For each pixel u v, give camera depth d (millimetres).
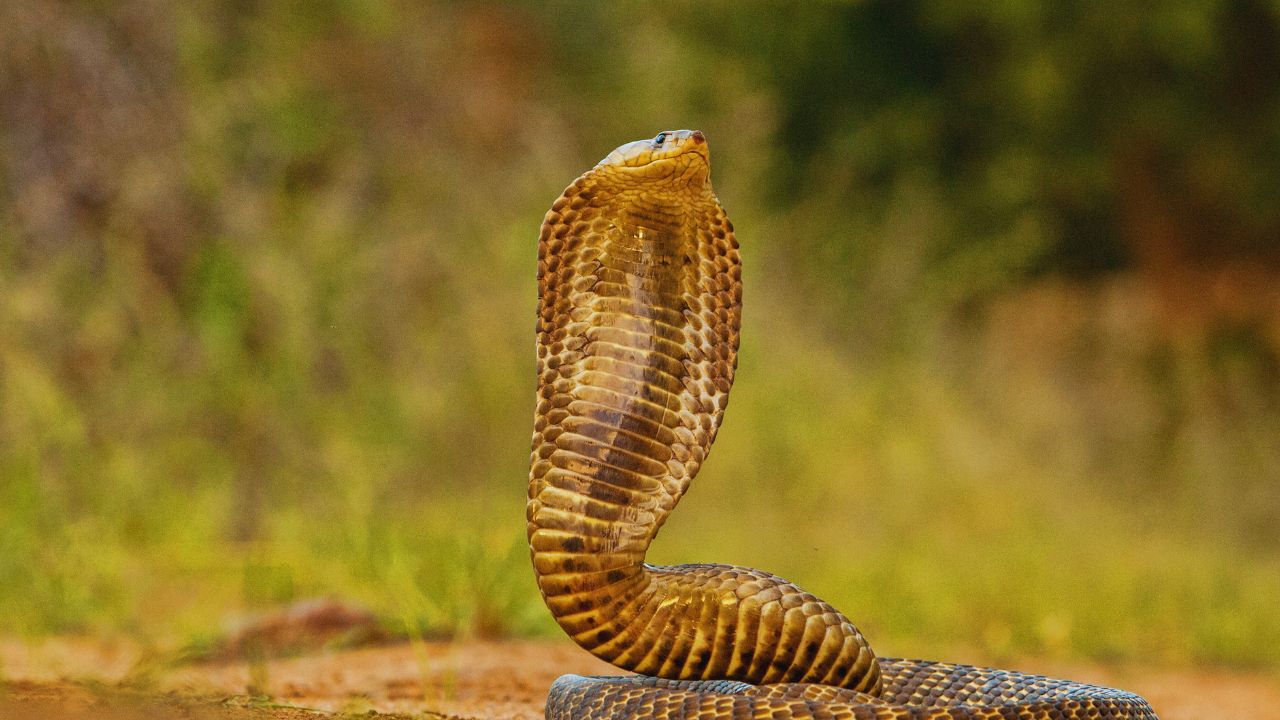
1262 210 54750
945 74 53625
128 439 25672
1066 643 24719
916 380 36312
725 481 31188
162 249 28312
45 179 28047
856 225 42375
